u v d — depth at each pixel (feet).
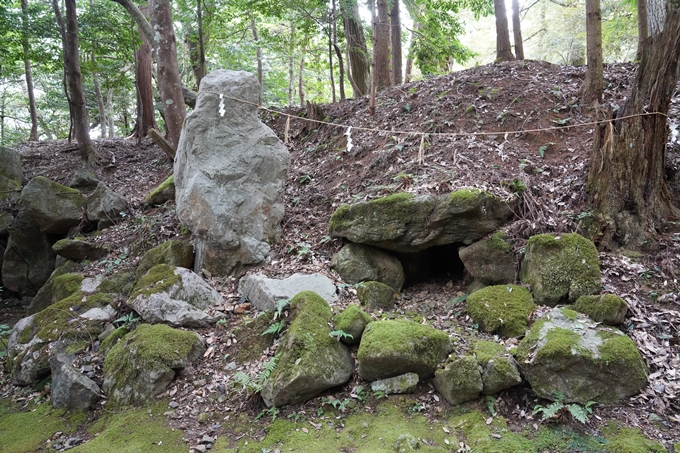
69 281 18.72
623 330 12.28
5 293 24.21
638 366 10.85
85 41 35.12
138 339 13.52
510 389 11.37
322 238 18.37
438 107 23.45
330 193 21.17
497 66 26.91
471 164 18.28
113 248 21.45
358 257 16.51
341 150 24.31
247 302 15.93
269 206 18.56
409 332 12.01
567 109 21.25
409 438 10.03
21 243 23.73
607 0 51.52
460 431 10.50
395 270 16.37
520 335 12.53
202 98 17.90
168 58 27.22
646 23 26.11
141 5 41.09
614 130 15.48
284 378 11.63
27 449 11.54
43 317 16.29
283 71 68.69
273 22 54.24
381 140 23.09
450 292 16.10
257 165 18.35
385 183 19.17
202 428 11.53
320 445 10.41
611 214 15.14
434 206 15.70
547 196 16.58
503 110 21.99
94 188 26.99
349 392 12.05
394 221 16.02
